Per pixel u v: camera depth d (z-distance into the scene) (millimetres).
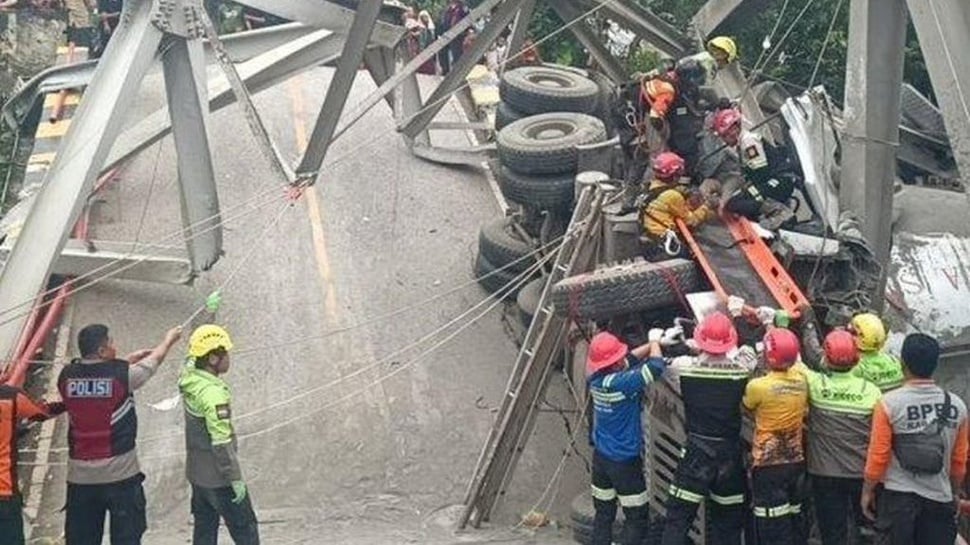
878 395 8383
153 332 15500
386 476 13570
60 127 20094
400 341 15781
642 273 10086
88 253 16062
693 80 11664
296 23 18266
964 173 9625
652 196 10828
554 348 11898
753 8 16203
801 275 10641
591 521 11102
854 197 11875
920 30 9742
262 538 12016
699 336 8523
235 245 17406
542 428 14273
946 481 8117
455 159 19906
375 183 19281
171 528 12531
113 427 9008
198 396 9086
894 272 12391
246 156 19750
